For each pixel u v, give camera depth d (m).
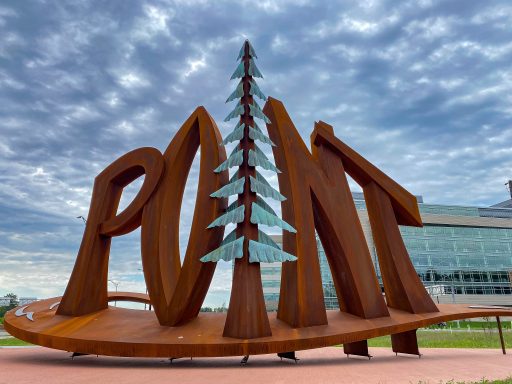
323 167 16.61
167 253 15.70
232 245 13.70
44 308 17.92
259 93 16.47
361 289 15.06
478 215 66.81
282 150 16.14
